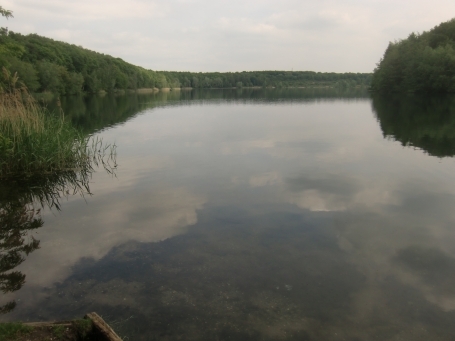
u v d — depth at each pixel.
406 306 4.28
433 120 22.56
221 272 5.03
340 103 45.12
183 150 14.26
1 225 6.80
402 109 32.34
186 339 3.74
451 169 10.55
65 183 9.60
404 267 5.13
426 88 56.81
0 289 4.64
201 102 49.94
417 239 5.99
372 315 4.12
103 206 7.80
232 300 4.40
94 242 6.00
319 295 4.50
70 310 4.20
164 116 28.94
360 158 12.27
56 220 7.03
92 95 70.06
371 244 5.82
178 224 6.72
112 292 4.57
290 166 11.20
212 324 3.96
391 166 11.03
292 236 6.15
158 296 4.48
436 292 4.55
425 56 55.84
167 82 119.88
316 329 3.90
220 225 6.65
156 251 5.66
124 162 12.23
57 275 4.98
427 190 8.59
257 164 11.55
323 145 14.86
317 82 149.75
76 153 11.64
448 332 3.85
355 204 7.66
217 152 13.73
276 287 4.67
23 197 8.47
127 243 5.96
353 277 4.89
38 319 4.02
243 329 3.89
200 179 9.87
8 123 10.57
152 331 3.85
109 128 21.16
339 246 5.77
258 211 7.32
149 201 8.08
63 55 71.75
